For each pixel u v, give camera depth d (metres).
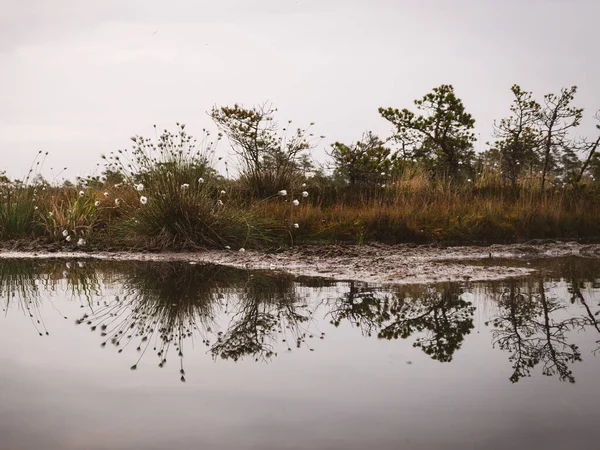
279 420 2.18
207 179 9.91
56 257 8.05
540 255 8.25
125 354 3.17
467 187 14.40
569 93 15.54
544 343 3.38
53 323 3.97
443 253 8.20
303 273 6.41
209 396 2.46
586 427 2.10
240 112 12.98
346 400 2.40
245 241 8.80
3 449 1.91
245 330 3.74
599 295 4.97
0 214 9.91
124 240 9.03
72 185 11.82
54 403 2.36
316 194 12.79
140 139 9.48
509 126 17.17
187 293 5.18
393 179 14.23
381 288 5.37
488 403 2.37
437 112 17.28
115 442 1.97
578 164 19.08
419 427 2.11
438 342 3.42
